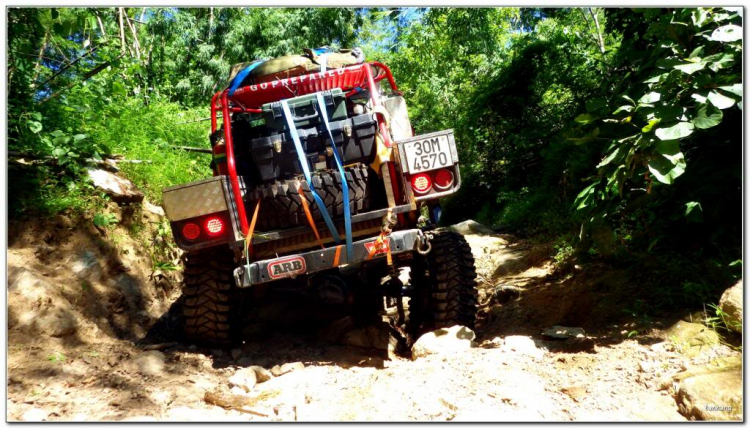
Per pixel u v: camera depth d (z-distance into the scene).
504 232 9.66
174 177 7.14
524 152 11.83
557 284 5.27
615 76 4.55
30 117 5.42
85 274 4.43
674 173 3.05
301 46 23.00
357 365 3.88
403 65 21.94
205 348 4.18
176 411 2.86
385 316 5.28
